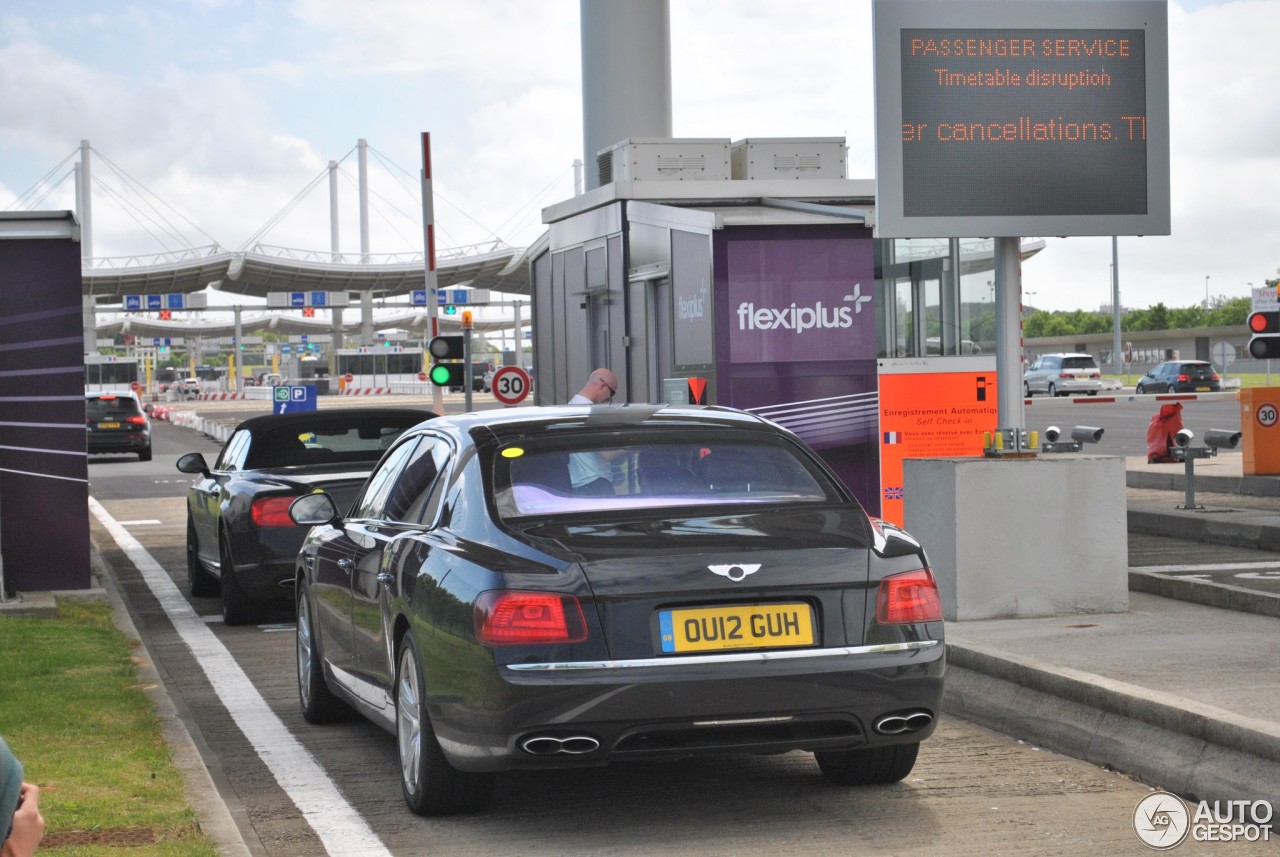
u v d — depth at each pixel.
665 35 25.27
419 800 6.92
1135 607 11.44
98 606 13.62
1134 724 7.62
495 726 6.30
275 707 9.95
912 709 6.63
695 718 6.31
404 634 7.26
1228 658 9.12
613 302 17.02
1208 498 21.11
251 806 7.28
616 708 6.25
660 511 6.91
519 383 23.75
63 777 7.22
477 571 6.53
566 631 6.30
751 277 14.77
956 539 10.82
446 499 7.32
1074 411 54.06
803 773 7.67
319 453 14.41
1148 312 173.38
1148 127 12.45
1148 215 12.46
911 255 15.14
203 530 15.20
